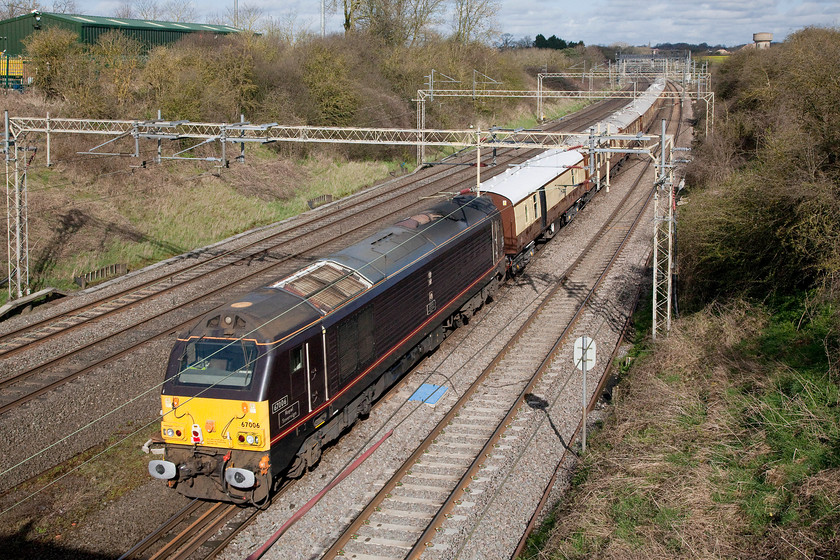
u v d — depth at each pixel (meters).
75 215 27.81
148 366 17.31
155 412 16.44
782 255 19.44
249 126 22.14
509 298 23.38
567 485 12.90
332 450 14.16
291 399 12.35
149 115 39.19
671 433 13.81
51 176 30.27
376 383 15.74
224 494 11.88
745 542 10.52
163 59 41.72
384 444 14.26
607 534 10.91
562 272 25.86
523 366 18.09
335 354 13.68
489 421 15.22
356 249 16.50
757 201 20.27
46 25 45.41
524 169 28.67
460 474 13.10
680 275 22.75
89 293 23.03
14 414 14.24
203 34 53.38
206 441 11.98
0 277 23.59
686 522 11.02
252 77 45.34
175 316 20.42
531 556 10.84
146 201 31.03
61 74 37.94
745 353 16.77
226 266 25.38
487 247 21.69
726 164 34.53
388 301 15.66
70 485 13.29
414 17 67.38
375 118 48.00
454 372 17.83
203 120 40.03
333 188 38.94
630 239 29.88
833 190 19.00
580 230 31.75
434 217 19.55
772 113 34.53
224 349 12.06
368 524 11.62
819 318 17.23
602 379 17.67
